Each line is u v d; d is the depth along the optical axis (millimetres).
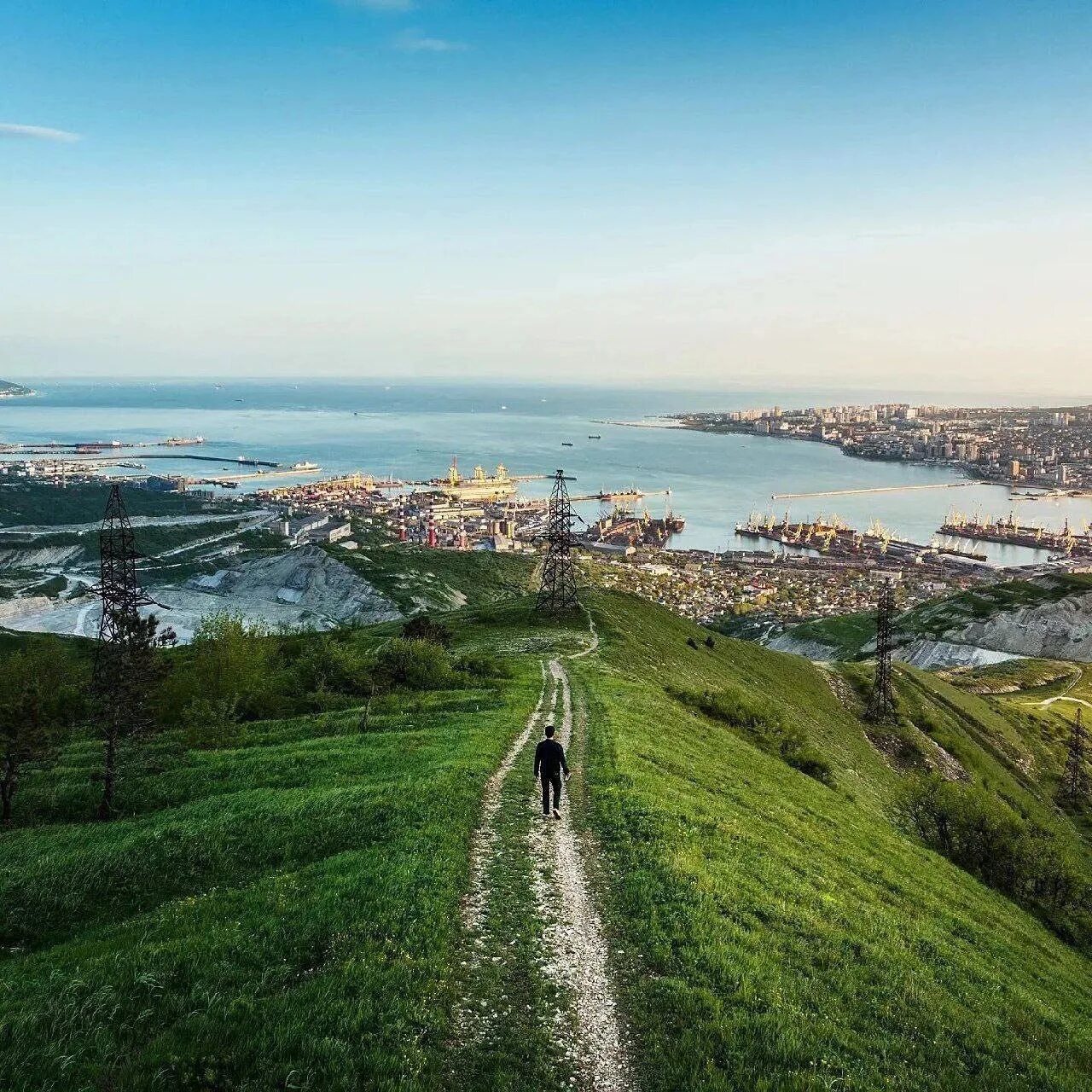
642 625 81500
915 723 88500
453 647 68625
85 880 20156
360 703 45719
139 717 31000
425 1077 10594
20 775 31312
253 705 45781
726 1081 11062
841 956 16719
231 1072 10602
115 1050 11203
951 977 18625
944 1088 12727
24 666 52719
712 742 40469
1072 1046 17094
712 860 20125
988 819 42469
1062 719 118188
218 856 21047
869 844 33719
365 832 21297
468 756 28859
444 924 15016
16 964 15445
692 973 13898
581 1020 12453
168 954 14195
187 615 195625
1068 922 38844
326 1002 12133
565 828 21672
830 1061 12180
